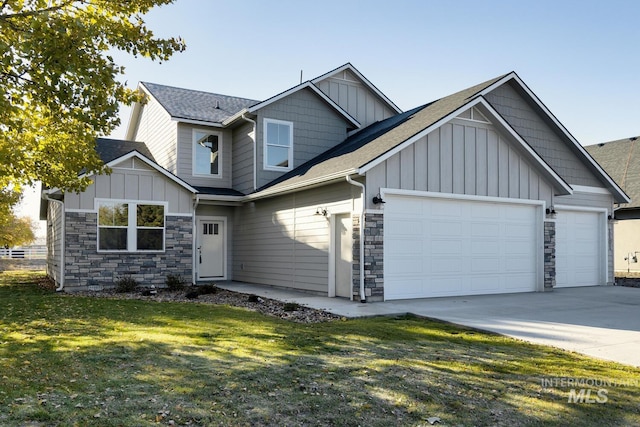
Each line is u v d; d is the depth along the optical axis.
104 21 6.46
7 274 21.27
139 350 5.97
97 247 13.14
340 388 4.70
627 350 6.50
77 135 7.08
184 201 14.48
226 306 10.14
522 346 6.72
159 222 14.02
